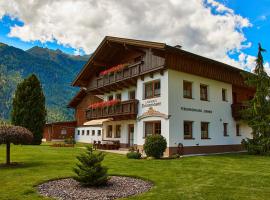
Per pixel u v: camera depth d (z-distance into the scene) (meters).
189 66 21.72
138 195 7.78
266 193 8.16
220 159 17.70
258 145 22.06
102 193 8.00
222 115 24.95
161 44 19.30
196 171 12.21
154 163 15.03
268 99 23.64
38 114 29.20
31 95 29.05
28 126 28.41
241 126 27.34
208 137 23.34
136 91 25.11
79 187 8.80
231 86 26.56
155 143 17.66
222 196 7.74
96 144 28.62
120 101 25.05
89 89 30.69
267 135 22.44
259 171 12.41
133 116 23.91
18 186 8.77
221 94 25.22
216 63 23.23
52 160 15.71
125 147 26.17
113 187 8.84
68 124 46.09
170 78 20.64
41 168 12.70
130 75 23.97
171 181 9.84
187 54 20.70
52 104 176.62
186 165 14.30
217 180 10.10
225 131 25.48
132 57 26.00
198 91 22.86
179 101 21.09
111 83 26.23
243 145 23.38
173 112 20.48
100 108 28.11
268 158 18.78
